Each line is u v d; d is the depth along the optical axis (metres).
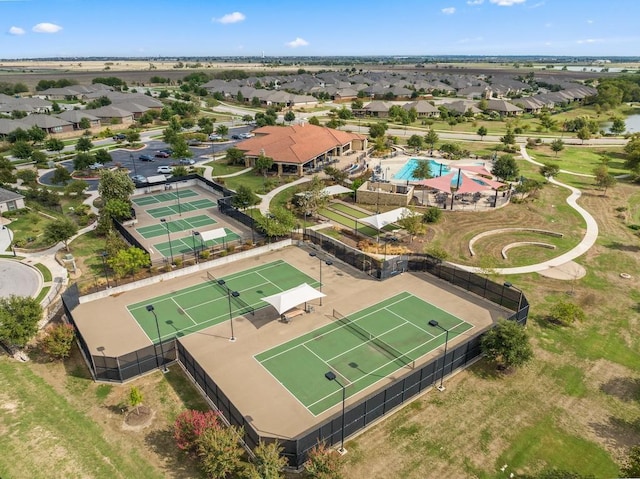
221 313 42.28
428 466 26.58
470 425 29.66
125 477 25.64
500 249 56.69
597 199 76.12
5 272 50.44
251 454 27.14
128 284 46.44
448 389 32.94
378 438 28.56
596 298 45.50
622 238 60.56
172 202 74.56
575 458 27.31
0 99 175.12
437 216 63.94
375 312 42.31
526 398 32.09
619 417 30.50
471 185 71.81
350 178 85.31
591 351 37.38
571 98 198.38
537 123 153.50
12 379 33.66
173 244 57.16
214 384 30.11
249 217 62.41
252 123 151.75
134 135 121.62
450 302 43.91
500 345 33.97
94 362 33.09
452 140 126.06
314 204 65.56
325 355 36.16
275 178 87.38
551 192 79.19
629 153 100.81
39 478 25.42
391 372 34.22
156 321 40.47
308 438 26.05
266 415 29.91
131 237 55.91
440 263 48.53
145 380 33.97
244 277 49.19
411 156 106.00
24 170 85.00
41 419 29.81
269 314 42.06
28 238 58.75
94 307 43.28
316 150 93.44
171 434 28.80
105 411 30.78
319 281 48.25
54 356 36.25
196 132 133.00
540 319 41.81
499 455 27.41
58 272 50.28
